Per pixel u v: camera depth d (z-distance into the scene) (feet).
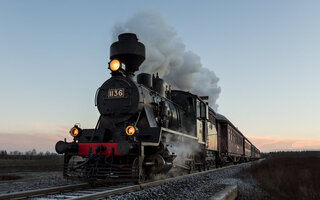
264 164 66.95
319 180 41.88
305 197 35.76
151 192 20.06
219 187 26.27
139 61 32.73
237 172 50.08
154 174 28.30
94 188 24.31
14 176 40.68
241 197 28.27
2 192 22.17
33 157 173.37
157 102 33.30
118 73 31.45
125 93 30.07
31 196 19.47
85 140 28.71
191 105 43.34
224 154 67.72
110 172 24.25
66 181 29.73
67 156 27.04
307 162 71.51
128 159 24.72
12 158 162.61
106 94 31.12
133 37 32.99
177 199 19.19
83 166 25.90
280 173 47.91
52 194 20.81
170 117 35.40
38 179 33.22
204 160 46.75
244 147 104.47
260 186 37.14
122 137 28.89
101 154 25.03
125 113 29.68
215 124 62.80
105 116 30.86
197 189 24.02
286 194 36.65
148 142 25.04
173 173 34.53
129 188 21.50
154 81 37.81
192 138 39.52
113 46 32.53
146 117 29.50
